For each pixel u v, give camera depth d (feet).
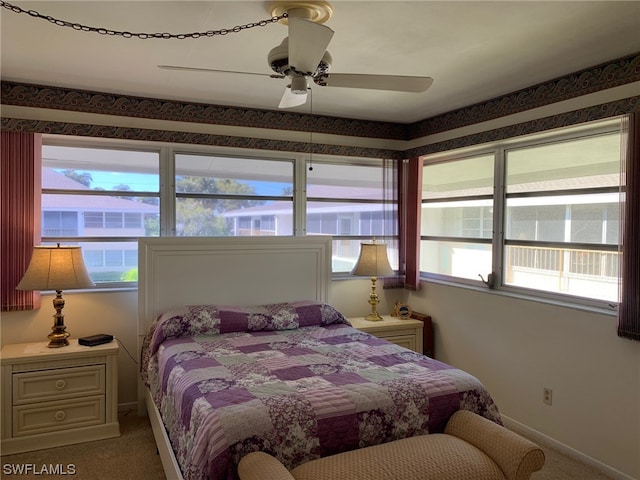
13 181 10.01
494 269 11.62
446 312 12.76
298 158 13.25
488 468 5.94
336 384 7.07
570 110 9.30
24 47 8.04
